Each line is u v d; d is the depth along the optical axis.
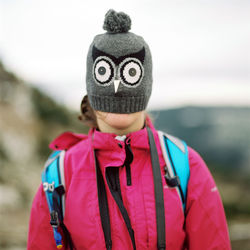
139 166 1.49
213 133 59.97
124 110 1.45
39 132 12.55
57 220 1.46
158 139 1.57
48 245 1.55
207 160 46.50
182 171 1.49
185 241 1.53
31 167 10.07
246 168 40.78
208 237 1.46
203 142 55.16
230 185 30.00
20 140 10.86
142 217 1.40
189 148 1.62
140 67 1.44
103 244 1.39
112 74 1.42
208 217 1.46
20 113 12.71
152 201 1.42
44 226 1.55
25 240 4.79
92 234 1.40
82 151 1.58
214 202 1.50
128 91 1.43
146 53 1.48
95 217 1.42
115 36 1.45
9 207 6.63
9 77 13.35
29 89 14.37
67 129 14.46
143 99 1.48
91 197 1.45
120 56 1.42
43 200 1.57
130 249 1.39
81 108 1.70
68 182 1.52
